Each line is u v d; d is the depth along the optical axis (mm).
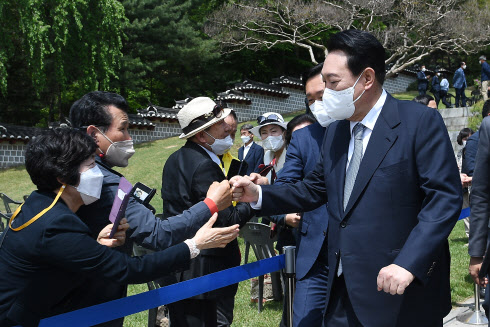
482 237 2873
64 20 19219
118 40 21219
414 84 37250
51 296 2168
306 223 3145
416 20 22047
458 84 22391
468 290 5328
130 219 2504
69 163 2137
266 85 28516
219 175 2967
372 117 2385
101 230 2439
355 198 2316
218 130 3107
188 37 28219
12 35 21438
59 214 2102
